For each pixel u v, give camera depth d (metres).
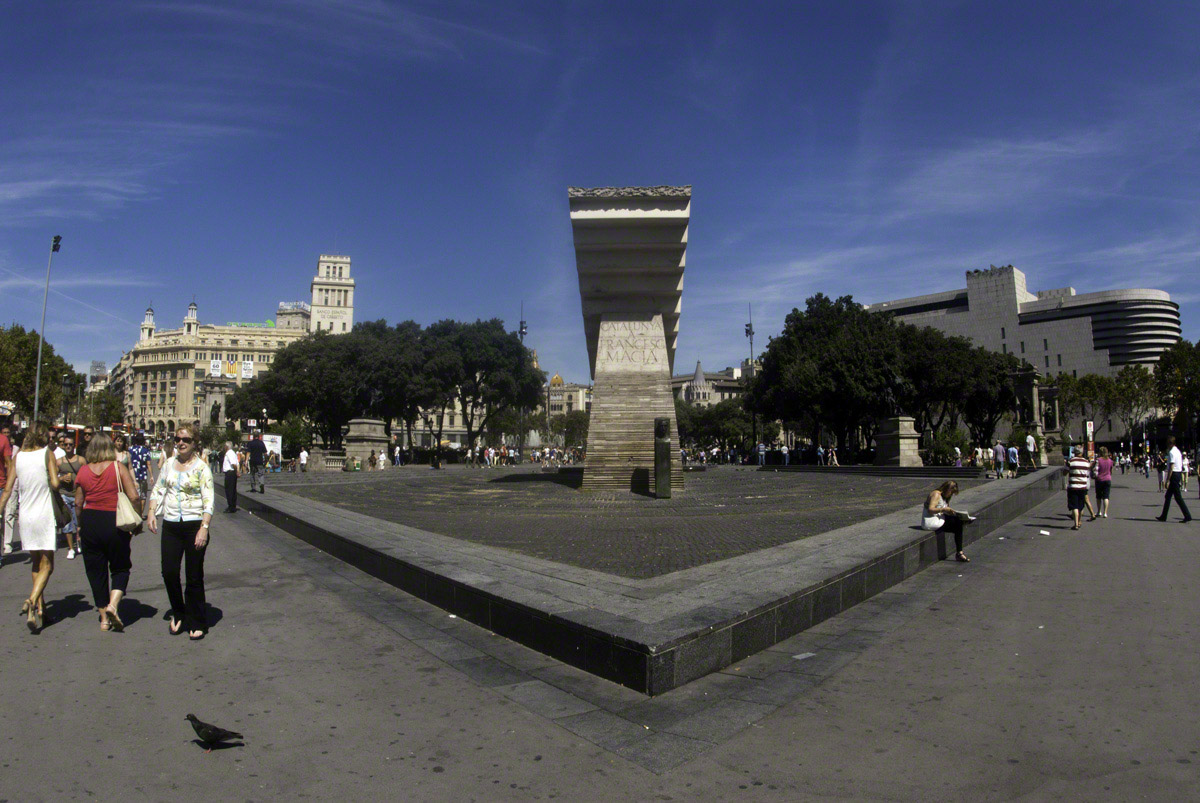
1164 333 123.44
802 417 54.50
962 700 4.80
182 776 3.77
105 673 5.44
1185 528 15.01
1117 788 3.56
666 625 5.42
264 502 17.56
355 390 61.81
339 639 6.34
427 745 4.16
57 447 11.36
